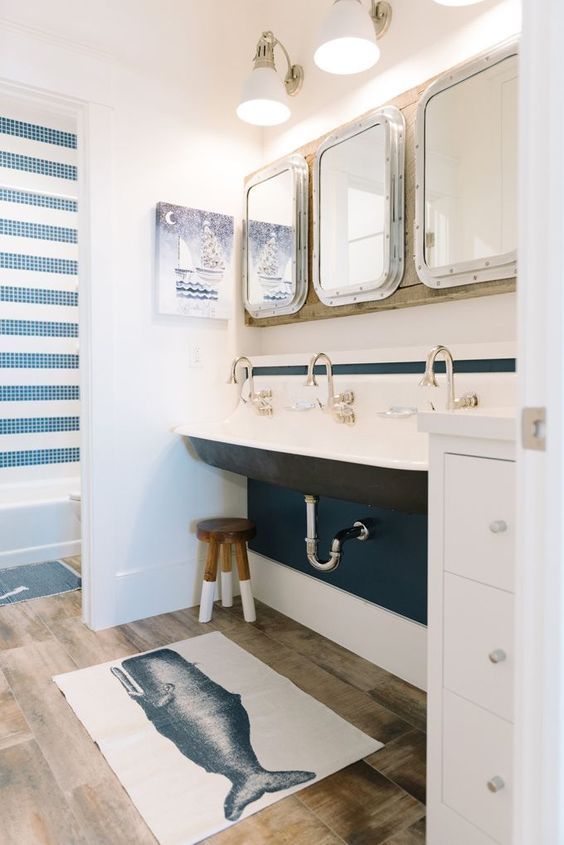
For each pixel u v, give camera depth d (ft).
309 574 7.55
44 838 3.92
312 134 7.62
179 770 4.63
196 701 5.66
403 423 5.88
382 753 4.87
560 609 2.24
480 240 5.36
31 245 11.63
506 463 3.15
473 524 3.35
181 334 8.01
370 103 6.73
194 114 7.95
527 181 2.26
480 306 5.69
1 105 11.10
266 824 4.07
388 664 6.35
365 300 6.70
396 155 6.16
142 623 7.63
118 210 7.36
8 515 10.07
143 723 5.27
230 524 7.86
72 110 7.07
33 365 11.66
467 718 3.42
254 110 7.35
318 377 7.20
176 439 8.01
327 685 6.02
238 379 8.55
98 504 7.36
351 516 6.84
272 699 5.71
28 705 5.57
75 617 7.82
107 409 7.37
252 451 6.18
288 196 7.66
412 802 4.29
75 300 12.12
